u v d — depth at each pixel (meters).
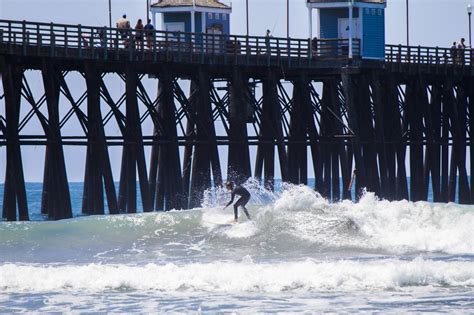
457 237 146.62
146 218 157.62
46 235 154.12
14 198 189.88
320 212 152.62
